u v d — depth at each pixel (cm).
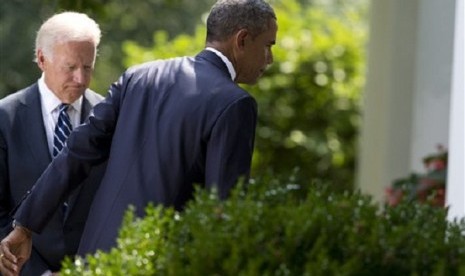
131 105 1053
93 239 1042
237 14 1057
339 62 2894
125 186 1033
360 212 884
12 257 1097
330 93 2881
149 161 1030
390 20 2227
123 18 3831
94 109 1080
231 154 1004
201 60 1058
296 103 2869
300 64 2878
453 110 1402
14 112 1168
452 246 866
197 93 1027
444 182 1702
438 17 2034
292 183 962
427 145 2062
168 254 861
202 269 828
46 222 1096
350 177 2894
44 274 1155
